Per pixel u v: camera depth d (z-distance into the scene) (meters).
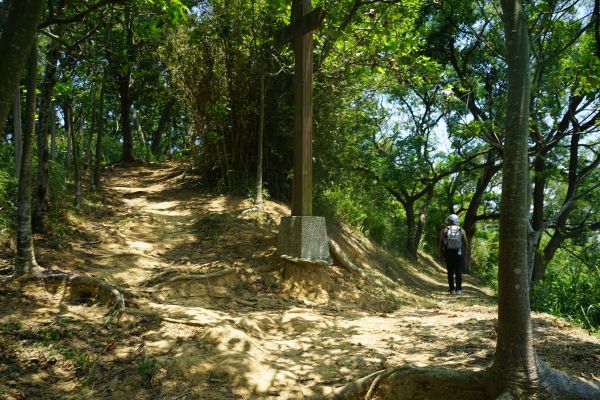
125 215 9.57
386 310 7.53
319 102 10.96
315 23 7.33
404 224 22.73
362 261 10.83
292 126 10.95
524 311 3.10
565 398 3.04
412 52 10.62
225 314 5.77
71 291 5.46
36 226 7.34
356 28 9.20
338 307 7.18
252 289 7.15
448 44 14.30
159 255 7.84
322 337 5.44
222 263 7.50
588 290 8.81
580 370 3.84
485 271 22.20
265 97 10.95
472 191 23.80
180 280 6.58
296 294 7.32
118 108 24.50
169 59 11.27
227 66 10.75
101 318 5.06
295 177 7.85
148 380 4.02
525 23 3.24
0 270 5.67
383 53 9.91
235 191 11.12
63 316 4.94
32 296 5.25
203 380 4.05
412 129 19.28
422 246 24.06
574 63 9.12
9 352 4.14
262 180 11.37
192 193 11.71
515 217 3.09
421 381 3.51
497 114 10.44
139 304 5.48
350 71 10.82
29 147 5.62
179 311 5.36
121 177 14.77
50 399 3.69
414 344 5.11
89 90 12.01
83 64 8.41
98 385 3.94
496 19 9.99
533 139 11.23
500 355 3.17
